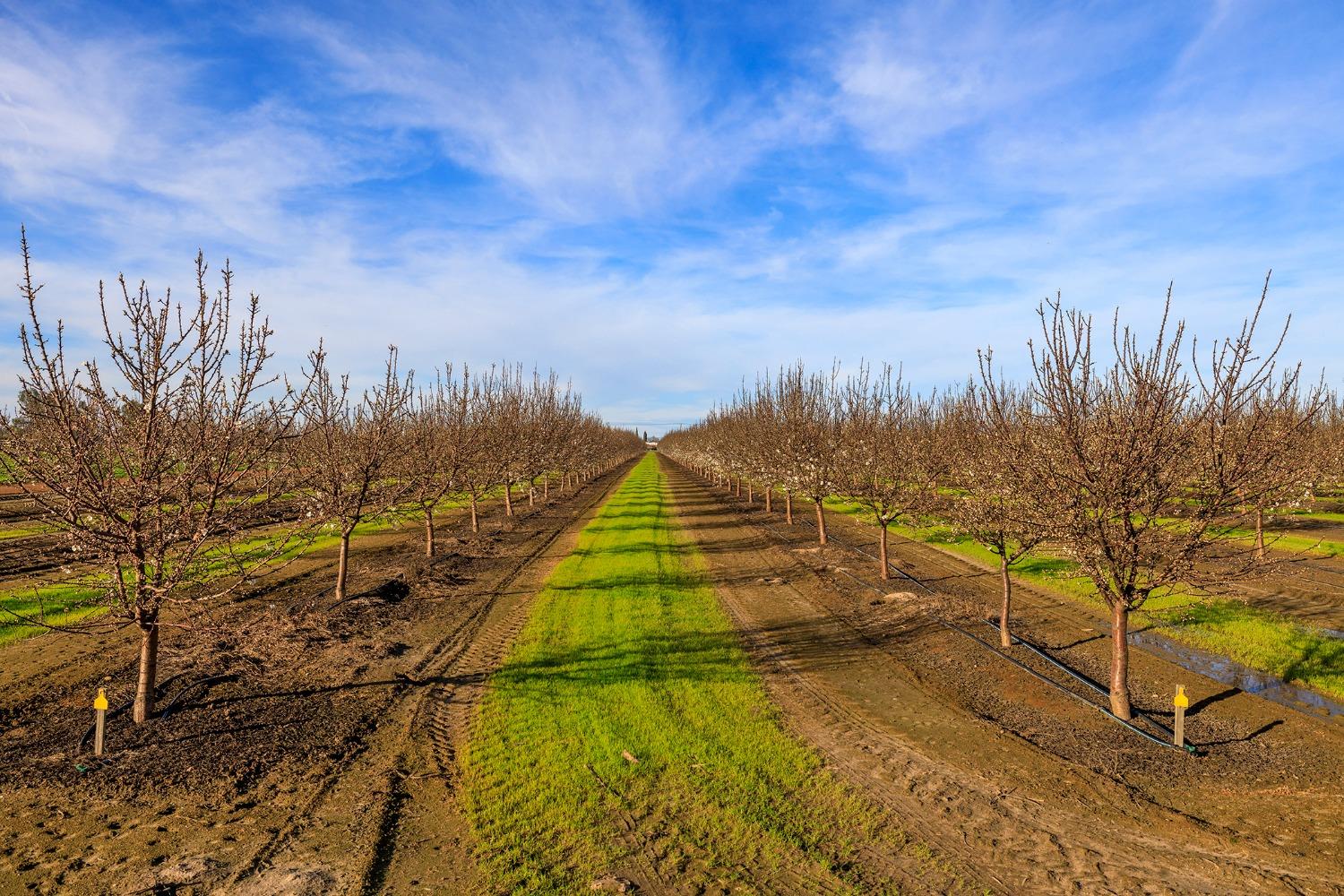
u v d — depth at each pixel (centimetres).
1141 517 991
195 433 876
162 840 671
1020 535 1241
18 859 636
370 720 962
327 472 1534
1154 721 994
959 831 713
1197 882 630
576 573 1958
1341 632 1434
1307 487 1692
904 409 2252
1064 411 937
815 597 1719
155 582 870
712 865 648
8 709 973
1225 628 1437
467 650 1280
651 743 899
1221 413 880
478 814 729
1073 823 730
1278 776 834
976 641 1361
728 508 3803
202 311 847
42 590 1639
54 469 802
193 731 916
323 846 666
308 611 1457
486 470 2834
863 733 952
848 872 641
